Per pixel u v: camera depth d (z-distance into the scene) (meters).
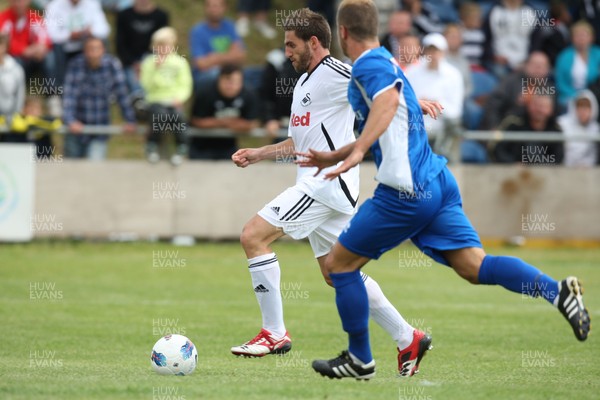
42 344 27.89
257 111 51.12
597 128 54.38
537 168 52.34
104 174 50.41
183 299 37.47
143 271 43.94
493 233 52.31
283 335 25.39
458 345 28.55
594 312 35.09
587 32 58.12
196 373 23.38
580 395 20.39
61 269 43.88
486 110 53.50
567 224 52.62
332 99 25.27
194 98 50.59
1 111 50.22
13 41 53.91
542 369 24.55
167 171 50.78
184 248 50.06
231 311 34.84
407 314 34.59
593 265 46.75
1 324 31.48
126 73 56.41
